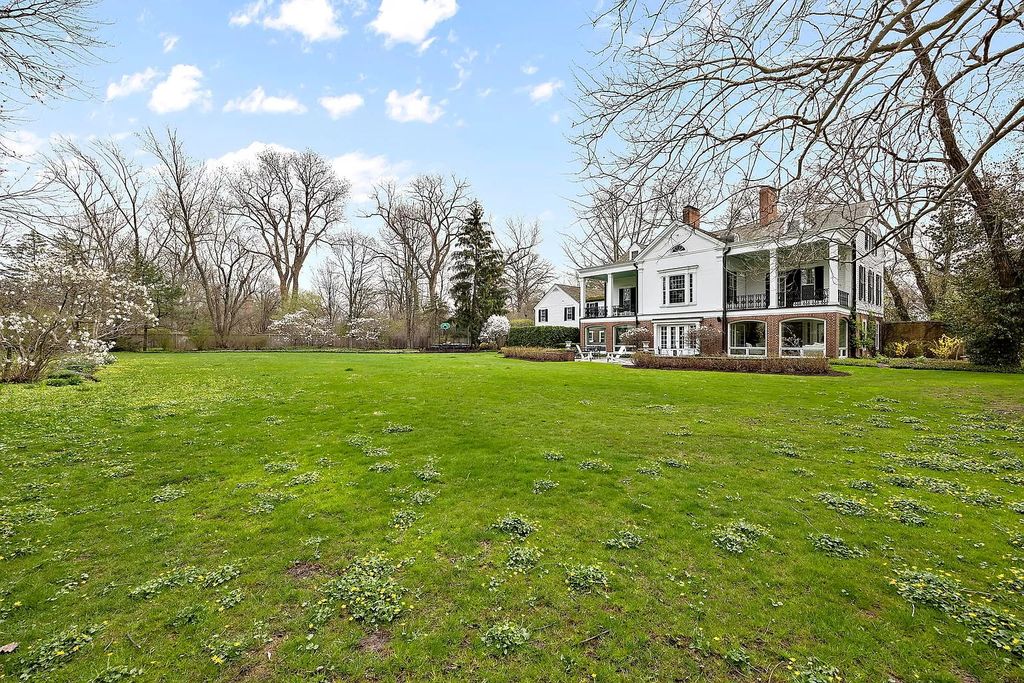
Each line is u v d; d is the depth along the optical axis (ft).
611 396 29.84
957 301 48.47
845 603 8.05
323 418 23.00
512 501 12.64
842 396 29.27
